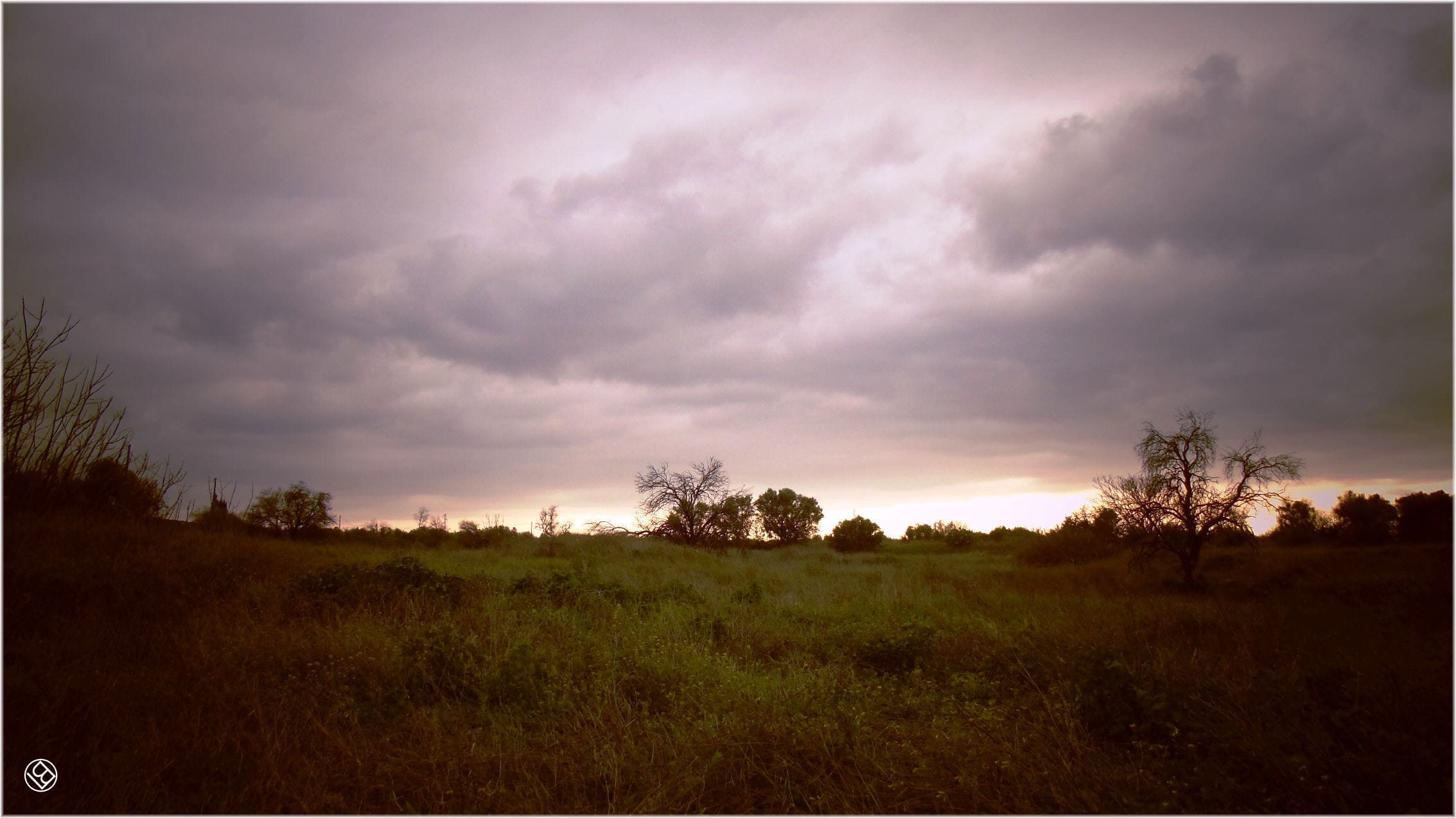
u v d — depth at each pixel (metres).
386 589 10.46
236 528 17.44
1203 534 19.20
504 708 5.98
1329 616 11.71
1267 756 4.64
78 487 12.40
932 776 4.57
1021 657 7.92
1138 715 5.48
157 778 4.35
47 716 4.85
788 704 5.84
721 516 33.97
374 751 4.97
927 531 54.81
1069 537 28.77
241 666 6.43
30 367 11.66
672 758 4.96
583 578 13.25
